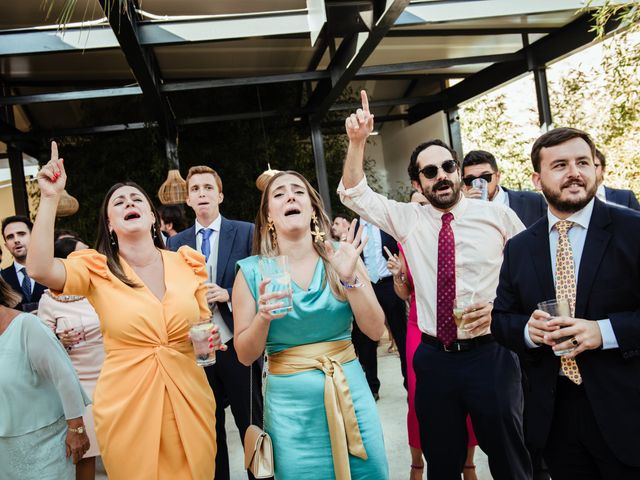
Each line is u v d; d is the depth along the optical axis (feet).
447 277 8.30
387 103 28.86
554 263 6.55
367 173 37.78
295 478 6.64
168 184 19.11
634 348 5.68
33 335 7.59
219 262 10.99
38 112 28.91
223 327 10.30
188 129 29.43
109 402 7.18
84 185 27.91
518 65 23.59
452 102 28.89
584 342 5.71
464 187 11.86
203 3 20.30
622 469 5.94
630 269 5.94
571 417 6.27
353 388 6.91
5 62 24.02
